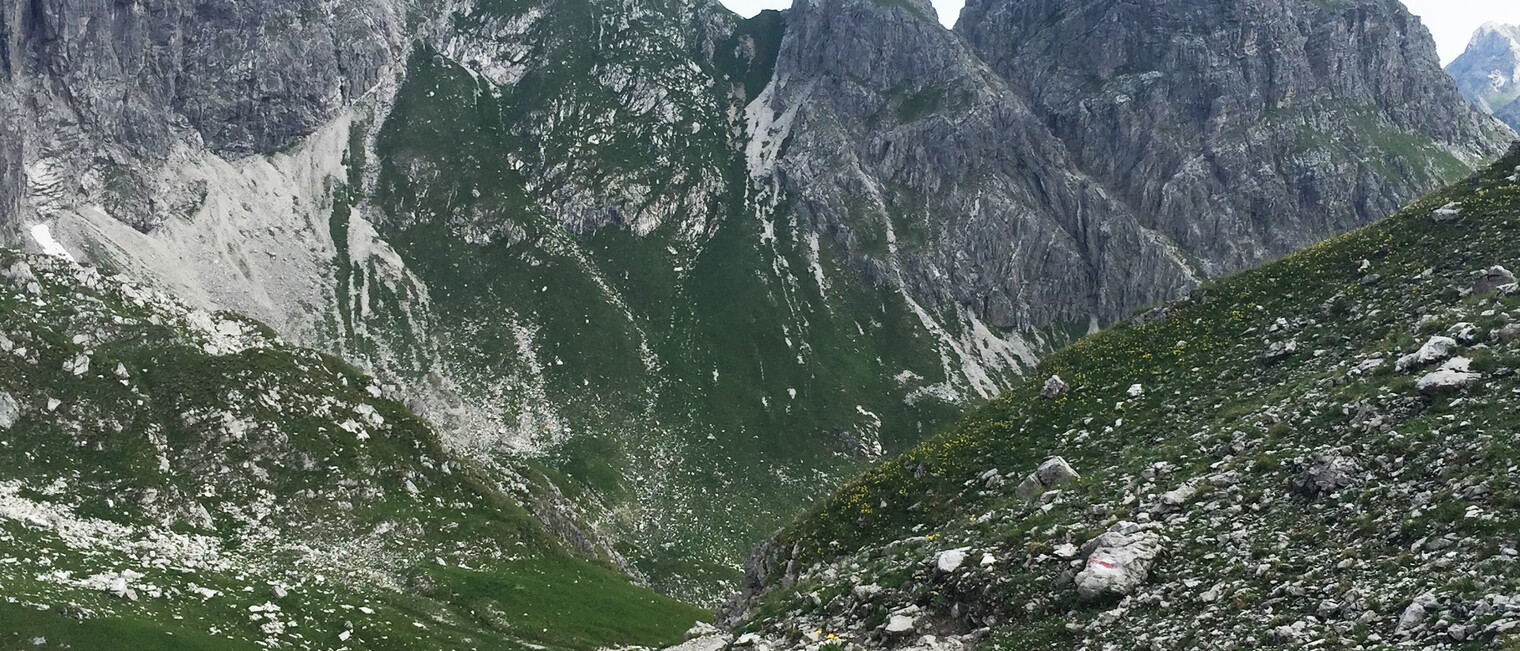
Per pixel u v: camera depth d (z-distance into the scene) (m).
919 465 56.94
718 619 58.72
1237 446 41.94
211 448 99.19
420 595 85.50
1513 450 30.64
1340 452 35.72
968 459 56.00
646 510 182.50
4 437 90.50
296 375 114.38
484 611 84.12
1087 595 33.81
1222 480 38.66
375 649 68.88
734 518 185.12
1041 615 34.47
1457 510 29.12
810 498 198.00
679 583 157.25
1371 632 25.81
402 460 111.19
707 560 167.50
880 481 57.56
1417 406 36.84
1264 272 61.72
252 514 94.62
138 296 118.62
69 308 109.25
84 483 88.88
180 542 84.19
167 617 62.62
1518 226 51.75
